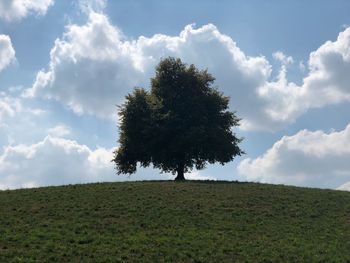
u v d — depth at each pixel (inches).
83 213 1497.3
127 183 2053.4
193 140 2444.6
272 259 1165.1
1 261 1055.6
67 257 1106.1
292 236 1352.1
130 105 2571.4
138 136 2556.6
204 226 1413.6
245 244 1262.3
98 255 1127.6
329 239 1339.8
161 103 2559.1
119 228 1355.8
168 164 2588.6
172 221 1448.1
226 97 2679.6
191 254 1164.5
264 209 1627.7
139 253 1160.8
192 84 2662.4
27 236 1235.2
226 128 2664.9
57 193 1777.8
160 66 2682.1
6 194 1788.9
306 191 1927.9
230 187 1958.7
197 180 2262.6
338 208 1673.2
